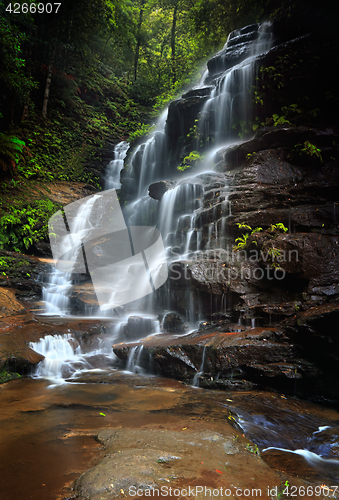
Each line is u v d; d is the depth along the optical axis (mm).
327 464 2898
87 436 3139
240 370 4746
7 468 2559
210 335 5230
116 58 26891
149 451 2693
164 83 24172
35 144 18516
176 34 26656
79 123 21734
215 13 14273
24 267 10867
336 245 5297
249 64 8898
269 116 8703
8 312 7535
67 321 7637
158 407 3947
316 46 8266
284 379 4480
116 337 6863
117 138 22672
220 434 3115
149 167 12000
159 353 5230
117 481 2258
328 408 4191
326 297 4918
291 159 7203
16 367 5332
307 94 8281
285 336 4758
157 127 13602
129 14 24188
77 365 5855
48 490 2250
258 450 2959
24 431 3258
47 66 20375
